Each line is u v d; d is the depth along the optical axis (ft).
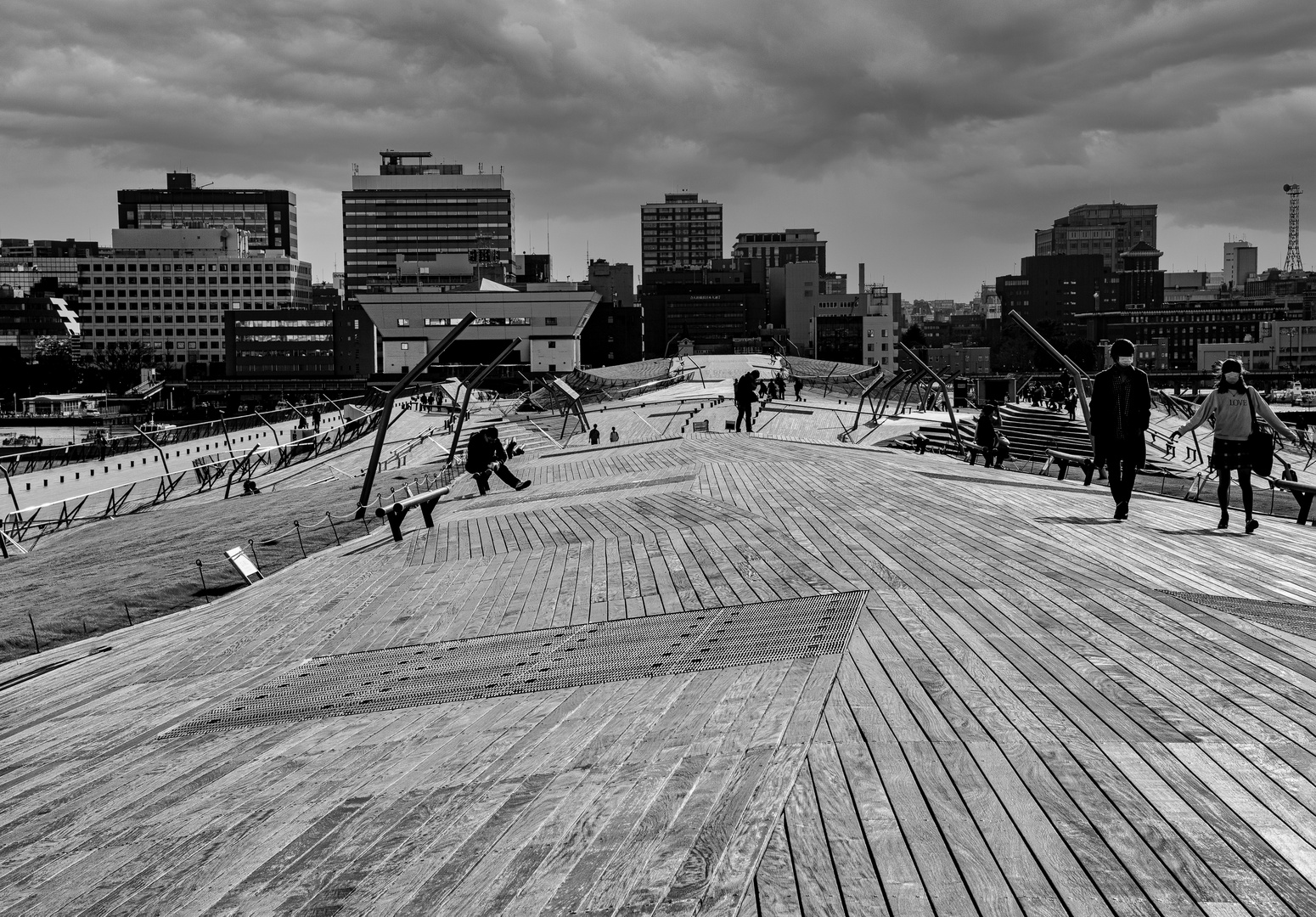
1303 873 16.83
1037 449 155.94
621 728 28.63
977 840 18.52
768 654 34.42
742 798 21.38
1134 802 19.72
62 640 87.20
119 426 621.31
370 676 41.70
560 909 17.74
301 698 39.96
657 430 219.20
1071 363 98.53
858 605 39.47
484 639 44.75
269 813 25.88
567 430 262.88
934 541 52.31
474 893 19.01
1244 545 48.88
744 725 26.55
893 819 19.57
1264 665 28.55
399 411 426.10
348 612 55.67
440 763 27.94
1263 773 20.88
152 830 26.04
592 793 23.49
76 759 36.55
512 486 107.24
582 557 60.13
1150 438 200.64
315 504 165.58
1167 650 30.50
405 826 23.26
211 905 20.42
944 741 23.63
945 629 34.60
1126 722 24.27
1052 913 15.96
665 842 19.79
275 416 448.24
